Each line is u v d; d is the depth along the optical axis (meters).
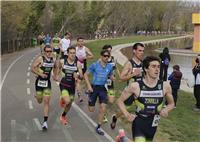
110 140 13.18
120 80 12.70
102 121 14.10
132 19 151.25
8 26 56.72
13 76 28.55
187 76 43.72
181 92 26.42
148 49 99.94
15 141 12.80
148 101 8.85
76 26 114.62
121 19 144.50
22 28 66.38
